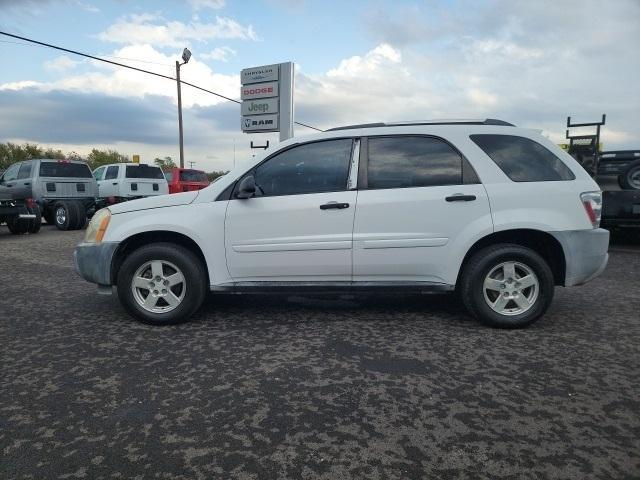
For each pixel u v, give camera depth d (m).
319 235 4.16
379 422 2.58
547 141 4.29
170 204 4.32
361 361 3.44
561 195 4.09
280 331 4.12
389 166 4.23
